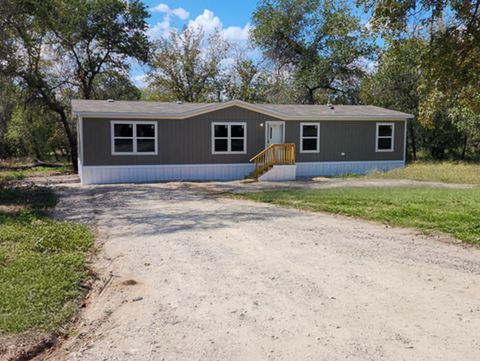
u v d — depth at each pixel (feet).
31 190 43.91
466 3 24.16
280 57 111.34
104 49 92.84
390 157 69.15
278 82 116.57
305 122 64.44
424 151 97.09
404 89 89.71
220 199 39.58
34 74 73.41
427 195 35.73
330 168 66.18
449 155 94.68
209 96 120.88
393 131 68.80
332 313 13.01
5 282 14.87
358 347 10.90
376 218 27.58
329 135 65.72
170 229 25.29
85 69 91.71
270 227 25.59
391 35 27.86
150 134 57.21
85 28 87.66
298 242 21.74
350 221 27.43
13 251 18.89
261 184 52.60
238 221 27.68
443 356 10.44
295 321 12.47
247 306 13.61
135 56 95.86
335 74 106.11
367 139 67.67
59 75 90.74
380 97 94.68
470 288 15.08
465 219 25.81
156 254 19.76
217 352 10.74
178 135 58.39
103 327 12.35
